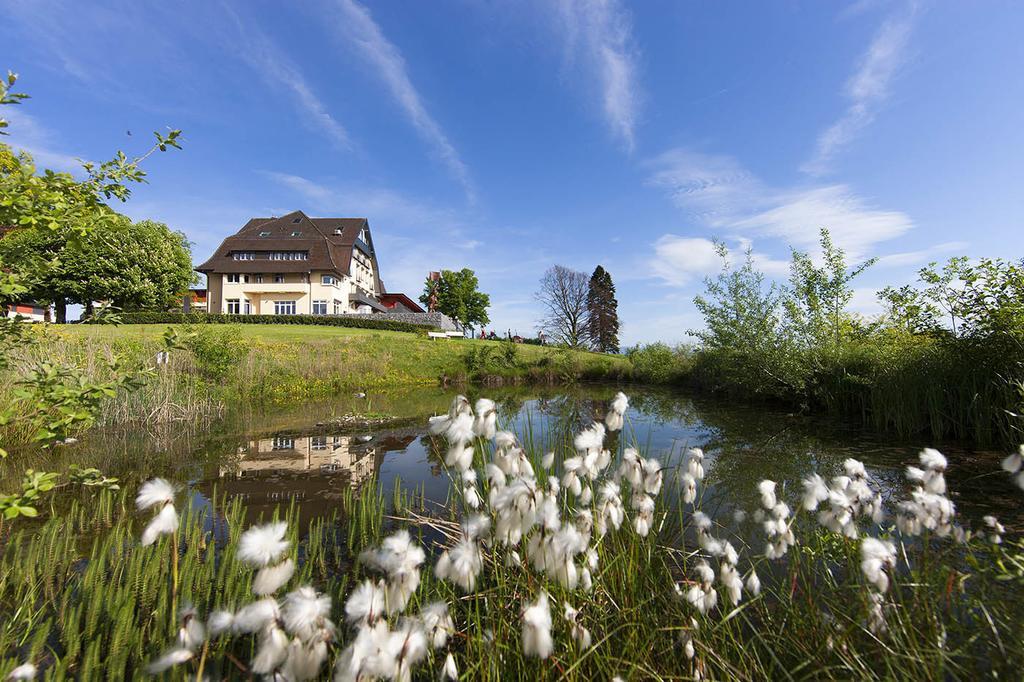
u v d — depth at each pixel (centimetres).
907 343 905
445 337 3272
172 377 1102
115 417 916
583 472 193
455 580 151
